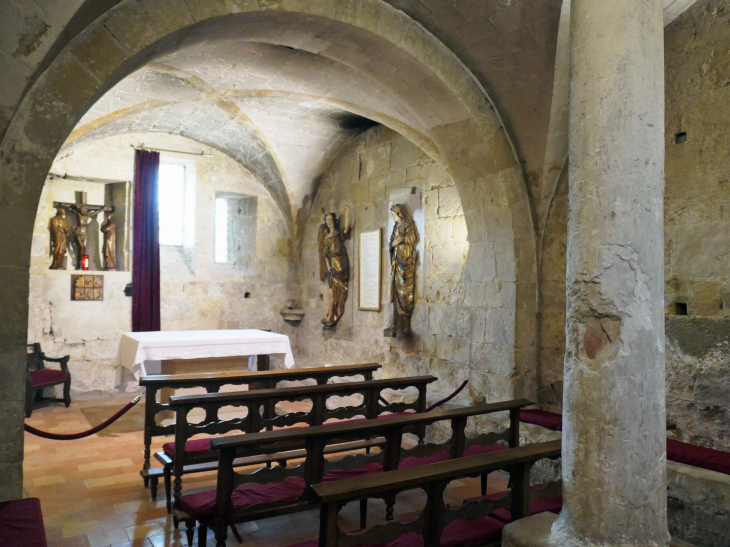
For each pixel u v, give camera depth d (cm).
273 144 809
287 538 343
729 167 396
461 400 592
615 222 215
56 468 466
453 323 634
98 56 327
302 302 948
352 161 827
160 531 347
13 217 305
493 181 532
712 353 399
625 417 210
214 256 886
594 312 217
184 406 359
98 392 779
